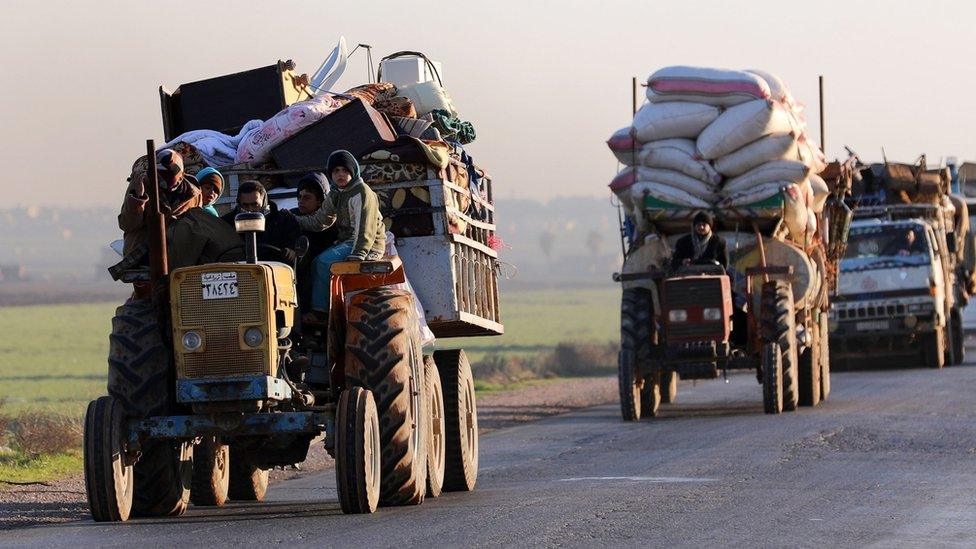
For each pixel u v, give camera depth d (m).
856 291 66.94
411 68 33.53
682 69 45.94
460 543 19.42
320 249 25.16
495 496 26.22
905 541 19.77
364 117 28.14
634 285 46.88
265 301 22.22
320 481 31.97
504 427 46.31
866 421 40.34
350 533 20.50
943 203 72.44
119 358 22.80
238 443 24.11
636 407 45.56
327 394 24.12
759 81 45.28
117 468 22.58
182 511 24.48
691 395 57.66
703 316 44.56
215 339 22.19
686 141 46.28
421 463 24.58
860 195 68.25
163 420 22.55
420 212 27.67
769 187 45.66
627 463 32.28
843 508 23.27
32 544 20.23
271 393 22.17
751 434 37.81
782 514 22.50
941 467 29.73
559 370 87.12
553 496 25.52
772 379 44.84
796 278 46.19
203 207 24.89
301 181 24.95
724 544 19.36
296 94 31.91
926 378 59.22
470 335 32.50
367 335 23.56
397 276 24.88
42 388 85.69
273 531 20.95
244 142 28.50
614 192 47.25
